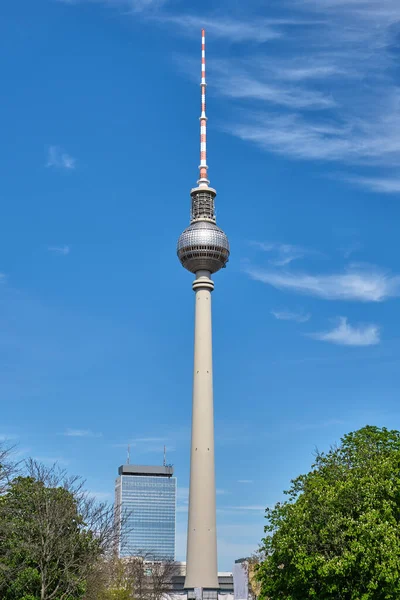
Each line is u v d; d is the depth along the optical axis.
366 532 71.94
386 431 94.88
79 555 87.44
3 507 82.06
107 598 117.25
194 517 188.88
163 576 182.88
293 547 77.06
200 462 193.25
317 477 87.38
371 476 78.62
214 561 185.38
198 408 198.25
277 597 84.50
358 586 73.38
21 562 82.88
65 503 89.25
